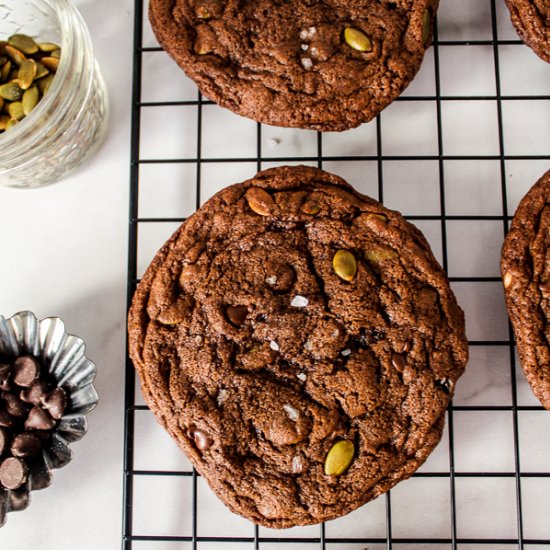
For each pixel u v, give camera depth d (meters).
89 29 0.52
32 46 0.49
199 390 0.45
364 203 0.46
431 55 0.51
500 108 0.50
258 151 0.50
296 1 0.47
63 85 0.47
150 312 0.46
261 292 0.45
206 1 0.48
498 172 0.50
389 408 0.45
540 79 0.51
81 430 0.47
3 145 0.47
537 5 0.48
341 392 0.45
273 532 0.50
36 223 0.51
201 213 0.46
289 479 0.45
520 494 0.48
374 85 0.47
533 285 0.46
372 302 0.45
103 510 0.50
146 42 0.51
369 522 0.49
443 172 0.50
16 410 0.48
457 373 0.45
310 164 0.51
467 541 0.49
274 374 0.45
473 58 0.51
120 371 0.50
